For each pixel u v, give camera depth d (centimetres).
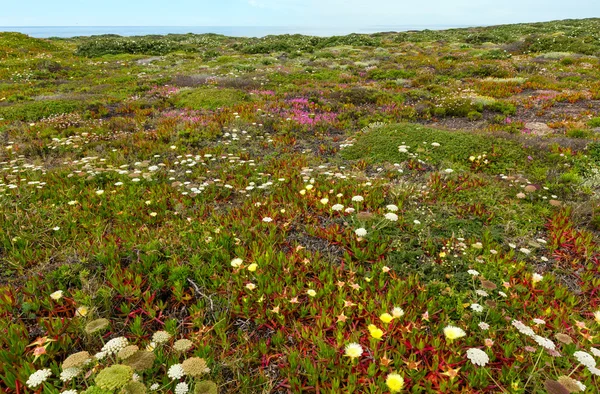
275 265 469
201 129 1138
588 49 2880
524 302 402
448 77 2239
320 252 521
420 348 334
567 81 1975
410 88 1970
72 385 297
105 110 1447
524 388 287
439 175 753
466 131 1050
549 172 795
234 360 329
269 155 952
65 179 746
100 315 386
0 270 470
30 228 548
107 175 775
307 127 1199
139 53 3666
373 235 529
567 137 1030
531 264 499
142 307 403
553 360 319
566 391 256
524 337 345
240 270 453
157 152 964
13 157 929
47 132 1137
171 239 524
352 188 686
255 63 2970
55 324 360
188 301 421
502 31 4831
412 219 582
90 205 630
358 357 321
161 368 326
